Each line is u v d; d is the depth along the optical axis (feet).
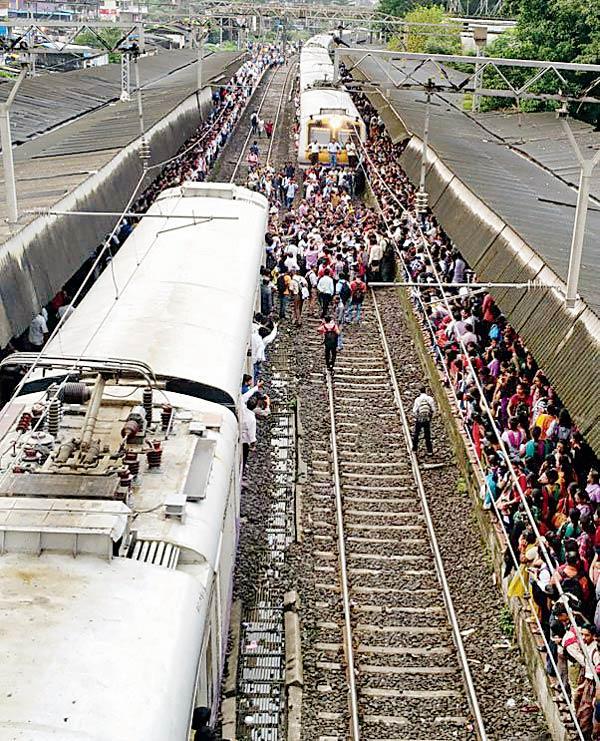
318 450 67.46
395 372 80.79
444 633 48.08
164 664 25.49
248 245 71.51
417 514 59.47
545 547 43.65
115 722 22.82
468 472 60.85
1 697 22.66
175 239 67.10
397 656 46.16
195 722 31.60
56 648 24.59
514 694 43.42
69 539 28.58
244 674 44.04
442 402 71.46
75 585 27.32
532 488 48.65
